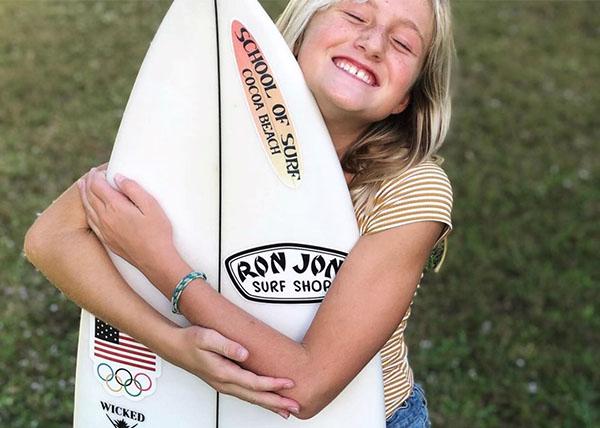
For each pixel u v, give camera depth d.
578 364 3.72
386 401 1.98
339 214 1.78
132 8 7.50
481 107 6.35
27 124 5.51
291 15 1.88
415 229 1.74
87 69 6.34
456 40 7.55
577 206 5.11
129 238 1.72
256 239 1.78
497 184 5.27
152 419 1.88
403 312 1.74
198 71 1.77
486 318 4.01
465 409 3.37
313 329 1.69
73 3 7.53
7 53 6.48
